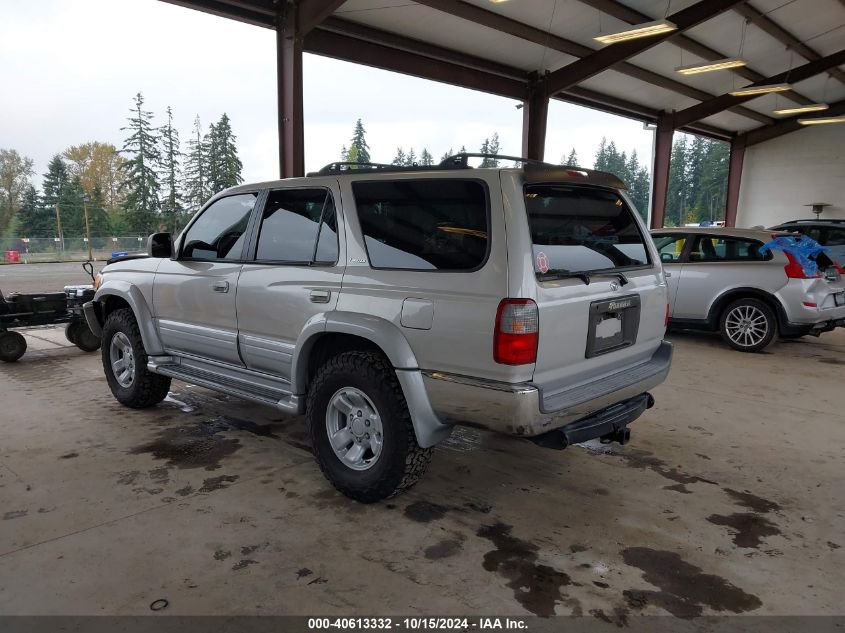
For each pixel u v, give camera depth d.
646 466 3.47
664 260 7.28
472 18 10.31
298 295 3.09
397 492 2.85
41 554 2.45
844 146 19.50
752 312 6.67
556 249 2.62
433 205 2.66
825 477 3.32
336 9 8.82
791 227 9.81
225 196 3.73
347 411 2.98
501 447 3.78
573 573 2.36
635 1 10.91
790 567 2.42
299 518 2.79
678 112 17.53
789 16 12.67
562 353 2.56
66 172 34.34
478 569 2.38
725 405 4.69
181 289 3.84
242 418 4.30
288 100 9.17
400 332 2.67
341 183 3.04
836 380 5.48
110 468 3.36
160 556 2.44
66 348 7.12
